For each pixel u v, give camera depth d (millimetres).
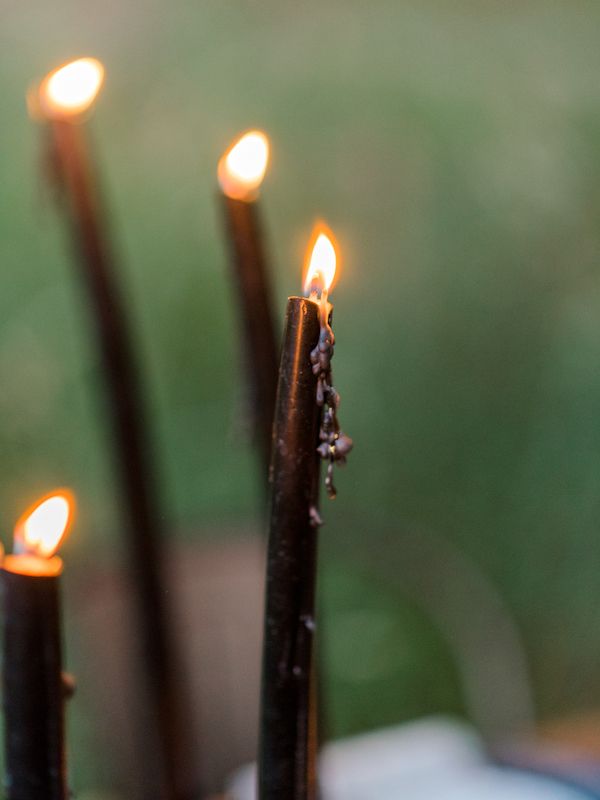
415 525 5910
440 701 5605
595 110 6086
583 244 6016
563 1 6168
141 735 2748
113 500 5465
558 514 5961
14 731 1185
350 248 5895
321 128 5910
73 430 5633
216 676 3287
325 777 1469
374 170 5906
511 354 6027
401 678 5609
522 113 6039
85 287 1612
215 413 5812
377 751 2102
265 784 1171
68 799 1196
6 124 5590
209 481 5750
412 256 5961
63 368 5637
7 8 5676
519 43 6125
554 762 1826
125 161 5801
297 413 1157
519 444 6023
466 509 5977
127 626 3129
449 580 3654
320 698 1472
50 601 1184
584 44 6145
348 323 5934
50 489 5586
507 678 3510
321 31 6016
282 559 1163
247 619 3363
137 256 5793
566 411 5988
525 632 5844
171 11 5898
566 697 5742
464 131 5988
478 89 6051
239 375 1422
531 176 6000
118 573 3203
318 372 1156
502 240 6008
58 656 1187
